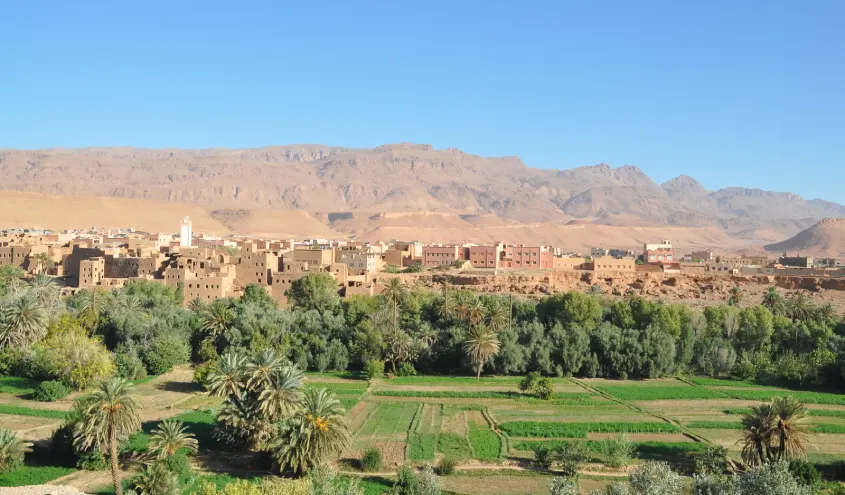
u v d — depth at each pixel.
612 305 168.62
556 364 139.75
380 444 93.69
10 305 130.00
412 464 86.44
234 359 91.69
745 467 83.12
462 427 102.38
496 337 138.12
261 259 194.38
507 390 125.12
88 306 147.12
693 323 154.38
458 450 91.38
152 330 138.62
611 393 124.19
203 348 137.62
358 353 141.12
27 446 84.19
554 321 157.00
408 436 96.94
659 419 107.31
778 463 67.50
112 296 156.25
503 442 95.00
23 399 109.31
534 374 126.25
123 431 77.12
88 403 78.00
